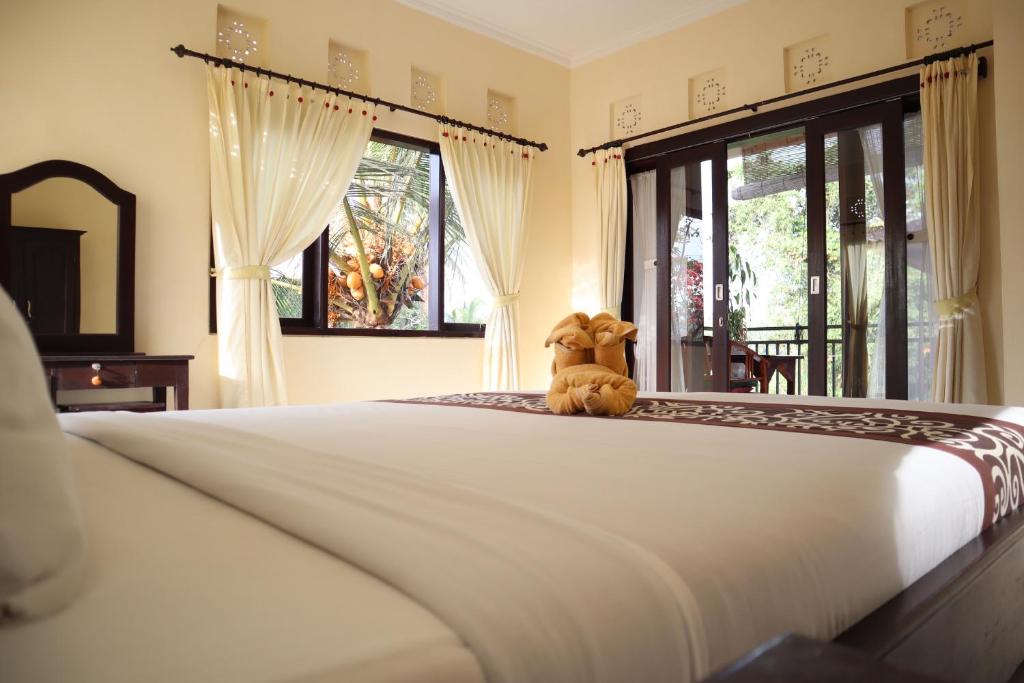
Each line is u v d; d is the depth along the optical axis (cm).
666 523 62
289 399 342
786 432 120
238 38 331
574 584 48
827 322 354
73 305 274
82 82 282
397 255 561
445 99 408
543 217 461
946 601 74
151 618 41
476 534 55
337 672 35
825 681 24
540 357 458
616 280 439
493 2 399
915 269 328
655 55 432
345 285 540
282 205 328
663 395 201
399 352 384
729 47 396
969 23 314
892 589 73
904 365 326
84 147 283
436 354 402
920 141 329
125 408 269
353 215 546
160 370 265
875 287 338
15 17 267
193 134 312
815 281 358
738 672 25
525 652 41
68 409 260
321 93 346
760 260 384
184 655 36
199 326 313
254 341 314
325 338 354
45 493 42
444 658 38
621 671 45
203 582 47
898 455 96
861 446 103
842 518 71
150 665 35
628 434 120
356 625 41
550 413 160
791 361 370
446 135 398
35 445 42
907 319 327
